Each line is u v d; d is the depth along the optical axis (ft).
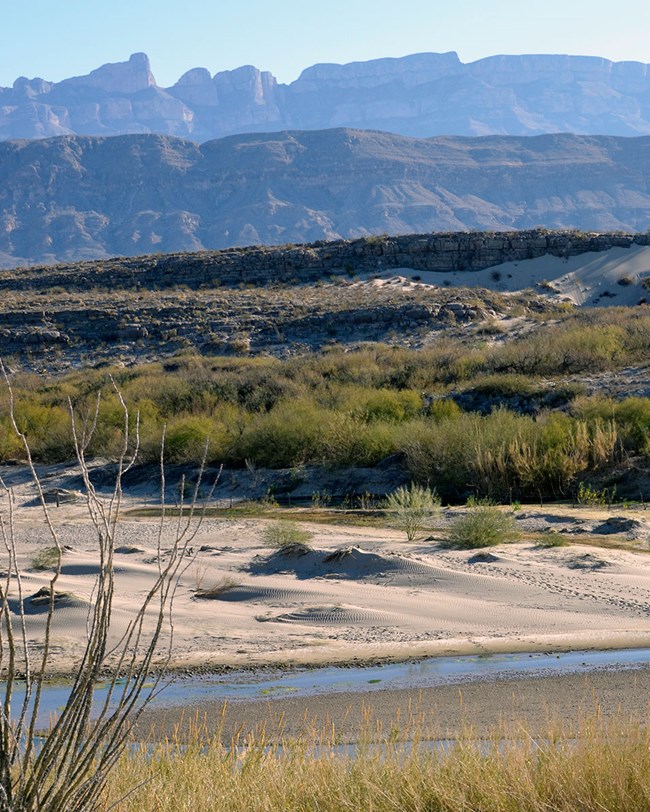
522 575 128.88
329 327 520.01
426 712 76.69
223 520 190.39
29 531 182.50
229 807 46.83
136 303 581.53
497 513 158.81
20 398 363.76
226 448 252.21
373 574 130.72
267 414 266.57
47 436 293.43
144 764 50.75
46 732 63.72
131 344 527.40
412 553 144.56
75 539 171.22
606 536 158.20
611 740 48.70
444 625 108.88
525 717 72.69
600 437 211.20
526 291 638.94
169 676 90.33
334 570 132.67
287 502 220.84
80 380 429.79
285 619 111.86
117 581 127.65
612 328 371.35
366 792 47.34
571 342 347.15
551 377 312.29
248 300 584.81
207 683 88.33
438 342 458.50
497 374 316.19
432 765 49.83
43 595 110.63
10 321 553.64
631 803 44.27
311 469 236.84
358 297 581.53
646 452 209.56
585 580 125.90
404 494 192.54
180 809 45.91
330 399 294.87
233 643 102.53
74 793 34.55
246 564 138.41
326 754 52.65
